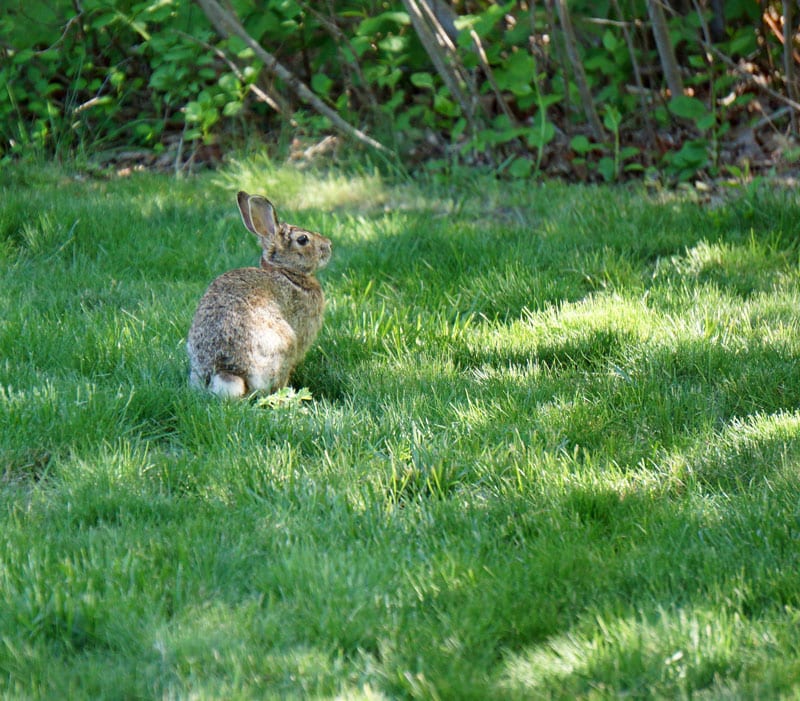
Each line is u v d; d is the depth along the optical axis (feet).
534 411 30.78
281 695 19.48
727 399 31.60
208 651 20.52
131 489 26.50
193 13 58.18
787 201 46.91
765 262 42.14
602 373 33.58
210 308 32.19
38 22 58.44
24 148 56.49
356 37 53.52
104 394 30.63
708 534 24.34
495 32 57.26
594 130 54.34
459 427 29.86
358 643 21.09
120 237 45.52
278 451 28.09
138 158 58.44
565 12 52.16
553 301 39.88
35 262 43.52
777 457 27.50
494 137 51.93
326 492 26.37
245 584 23.09
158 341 35.17
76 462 27.71
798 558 23.27
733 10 56.44
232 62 57.72
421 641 20.88
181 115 59.47
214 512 25.70
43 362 33.81
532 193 50.88
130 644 20.81
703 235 45.01
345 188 52.26
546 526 24.90
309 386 34.14
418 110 55.52
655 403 31.09
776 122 55.42
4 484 27.45
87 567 22.91
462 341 36.01
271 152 57.26
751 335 35.22
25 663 20.18
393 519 25.35
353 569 22.91
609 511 25.64
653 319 37.14
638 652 20.01
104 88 60.90
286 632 21.26
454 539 24.50
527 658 20.62
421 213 49.67
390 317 36.78
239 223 47.42
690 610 21.57
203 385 32.19
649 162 53.42
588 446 29.35
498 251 44.14
